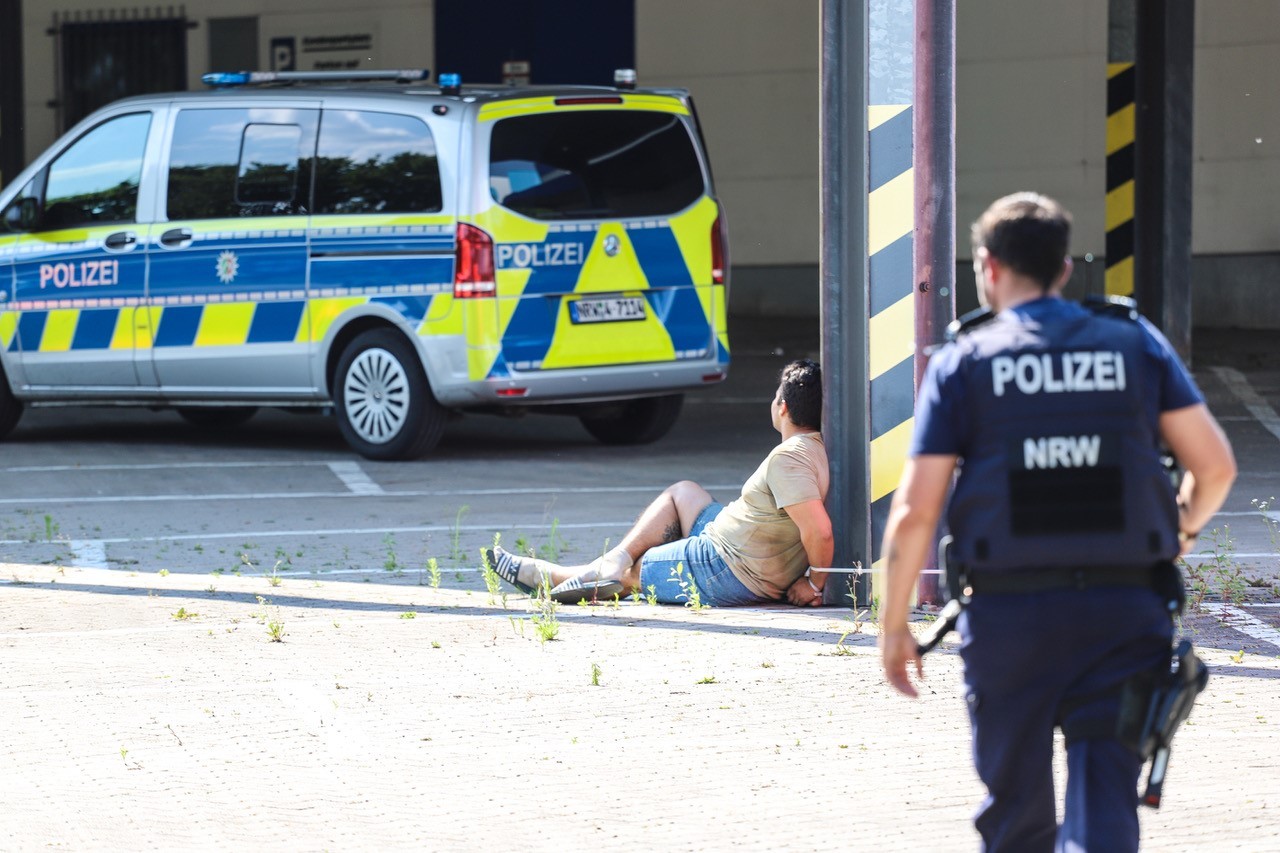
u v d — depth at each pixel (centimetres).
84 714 973
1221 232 3353
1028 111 3438
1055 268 589
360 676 1047
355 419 1983
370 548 1489
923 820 791
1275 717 943
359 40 3791
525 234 1898
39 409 2578
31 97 3991
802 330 3475
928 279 1187
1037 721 586
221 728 944
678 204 2016
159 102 2061
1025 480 570
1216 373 2753
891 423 1199
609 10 3700
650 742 911
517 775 861
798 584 1218
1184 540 607
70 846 766
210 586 1316
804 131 3625
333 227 1952
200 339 2027
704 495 1269
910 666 1045
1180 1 2425
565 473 1908
